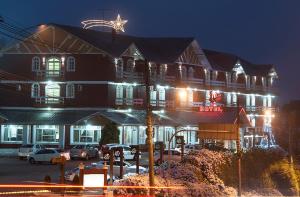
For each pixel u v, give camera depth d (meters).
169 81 83.44
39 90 75.06
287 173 55.25
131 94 77.81
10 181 41.50
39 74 75.00
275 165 55.28
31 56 75.25
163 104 82.38
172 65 85.00
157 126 77.12
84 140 72.75
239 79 102.50
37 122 71.62
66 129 72.38
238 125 41.25
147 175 36.88
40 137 72.94
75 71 74.50
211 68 93.00
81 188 32.22
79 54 74.50
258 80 108.81
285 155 59.44
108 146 61.50
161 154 46.91
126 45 77.00
